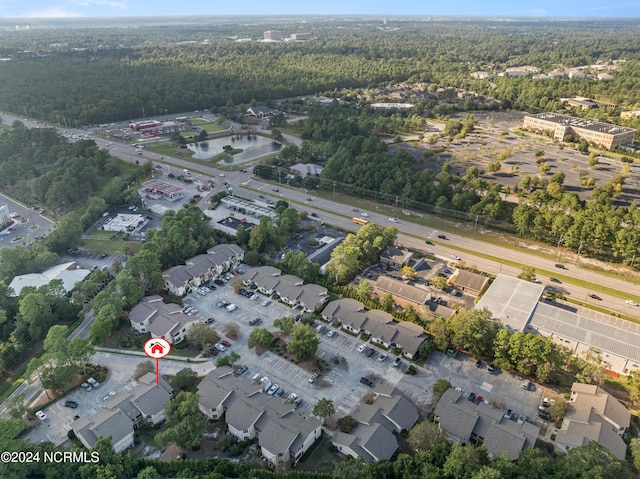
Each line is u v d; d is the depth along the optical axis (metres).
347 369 133.50
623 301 165.62
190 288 169.25
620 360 132.25
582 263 190.88
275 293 167.50
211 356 137.50
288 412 111.25
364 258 184.50
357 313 150.50
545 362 125.50
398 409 113.31
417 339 139.12
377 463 97.94
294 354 137.88
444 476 92.94
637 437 110.81
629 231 184.50
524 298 158.75
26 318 139.62
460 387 127.12
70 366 122.56
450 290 170.25
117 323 146.12
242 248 196.38
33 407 119.00
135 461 99.56
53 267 176.12
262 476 98.50
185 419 105.25
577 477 90.88
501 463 93.38
